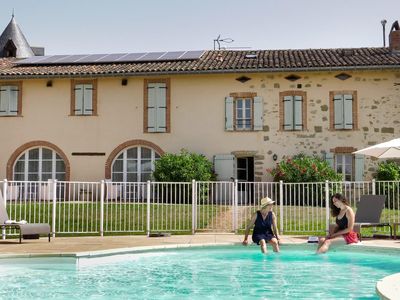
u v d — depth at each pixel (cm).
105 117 2277
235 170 2225
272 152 2209
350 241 1130
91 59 2417
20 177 2302
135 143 2258
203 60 2322
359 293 729
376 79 2188
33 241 1262
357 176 2170
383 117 2175
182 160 2052
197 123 2245
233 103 2236
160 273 904
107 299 702
